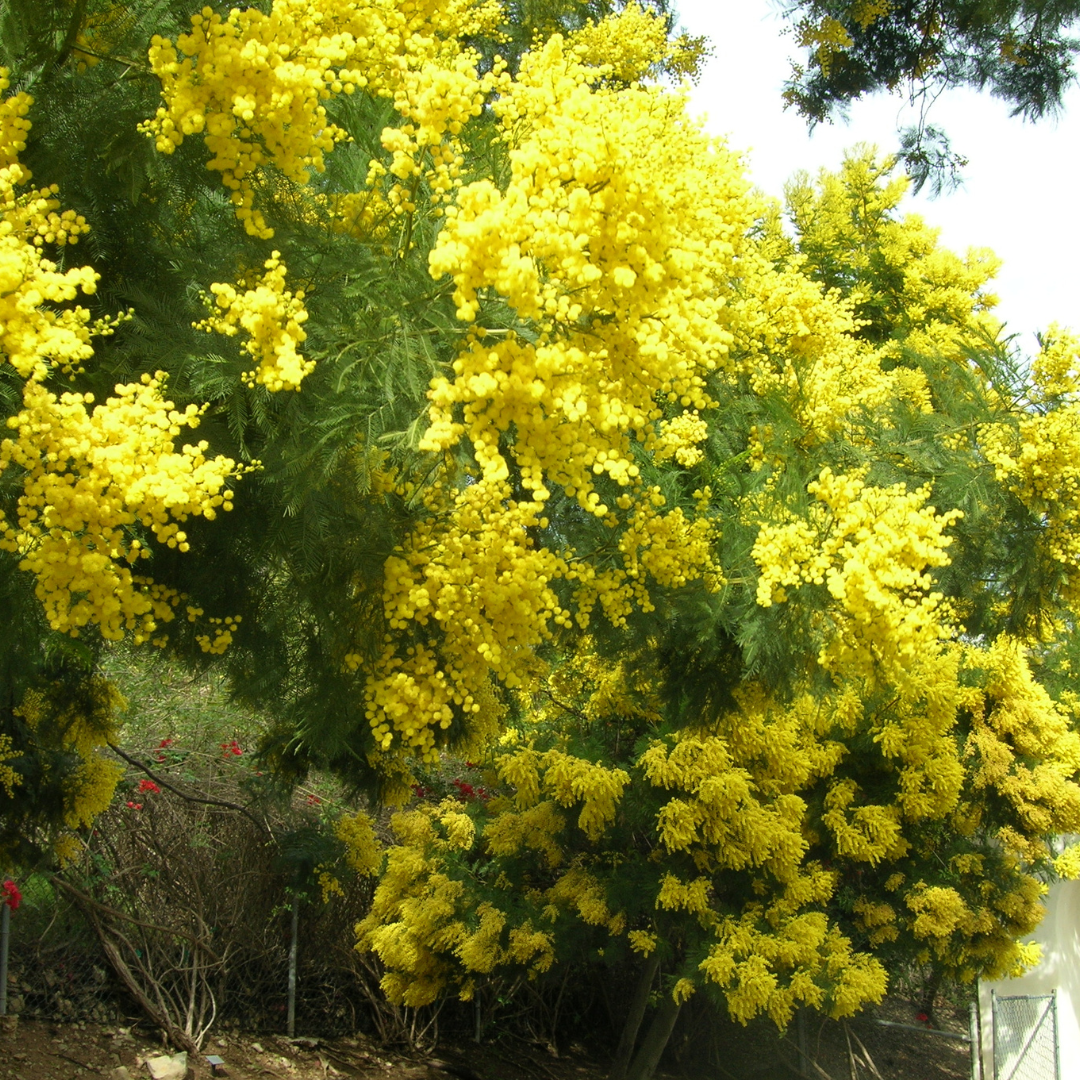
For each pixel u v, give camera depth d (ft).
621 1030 25.29
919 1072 28.12
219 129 7.33
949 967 22.52
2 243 6.42
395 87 8.43
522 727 21.70
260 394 8.05
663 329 7.39
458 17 9.67
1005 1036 27.37
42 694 14.89
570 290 7.28
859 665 11.48
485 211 6.68
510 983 23.66
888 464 13.52
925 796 20.94
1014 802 22.39
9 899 16.83
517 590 8.61
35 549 7.12
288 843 20.72
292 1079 19.26
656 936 19.85
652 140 7.43
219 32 7.22
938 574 13.08
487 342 7.75
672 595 12.11
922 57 21.48
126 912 19.13
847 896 21.67
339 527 9.00
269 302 7.26
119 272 8.54
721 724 16.67
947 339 20.06
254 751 22.41
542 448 7.40
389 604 9.00
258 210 8.09
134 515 6.89
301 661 10.48
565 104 7.07
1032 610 13.38
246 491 9.04
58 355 7.20
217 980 20.13
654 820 19.98
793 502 11.94
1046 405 13.25
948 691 20.31
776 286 13.44
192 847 20.07
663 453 11.37
